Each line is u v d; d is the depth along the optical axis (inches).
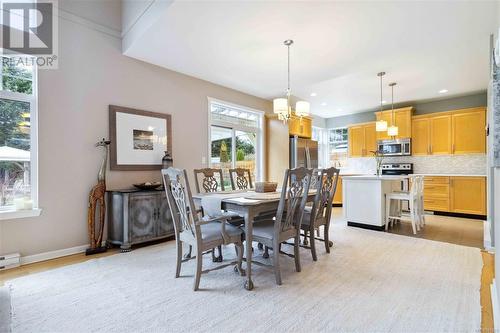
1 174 108.9
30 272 100.6
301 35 118.3
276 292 83.7
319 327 65.4
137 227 129.3
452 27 110.8
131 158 143.1
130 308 74.4
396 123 246.5
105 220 133.3
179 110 166.7
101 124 133.0
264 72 165.5
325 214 121.0
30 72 114.8
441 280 91.4
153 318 69.6
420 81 185.6
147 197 133.5
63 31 121.6
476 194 201.2
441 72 167.0
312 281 91.4
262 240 94.2
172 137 162.9
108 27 135.6
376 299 78.9
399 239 143.7
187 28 113.9
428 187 222.1
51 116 117.9
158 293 83.3
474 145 210.8
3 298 80.0
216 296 81.3
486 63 151.2
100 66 132.9
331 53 137.0
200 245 86.0
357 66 155.1
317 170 127.4
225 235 91.7
